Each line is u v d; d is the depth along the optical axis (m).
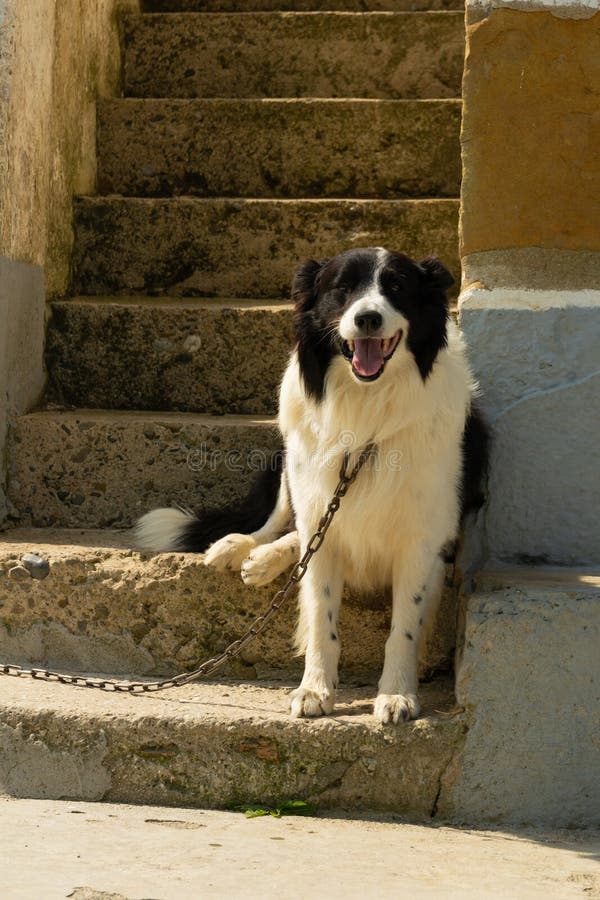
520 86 4.40
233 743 3.78
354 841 3.44
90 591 4.38
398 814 3.80
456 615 4.37
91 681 4.20
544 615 3.83
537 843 3.60
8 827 3.38
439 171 6.42
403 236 6.02
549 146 4.40
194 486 5.04
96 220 6.08
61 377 5.59
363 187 6.49
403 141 6.42
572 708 3.83
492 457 4.50
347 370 4.14
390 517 4.16
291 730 3.77
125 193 6.63
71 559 4.39
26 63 5.10
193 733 3.78
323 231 6.05
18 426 5.08
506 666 3.83
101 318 5.52
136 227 6.08
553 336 4.45
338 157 6.48
